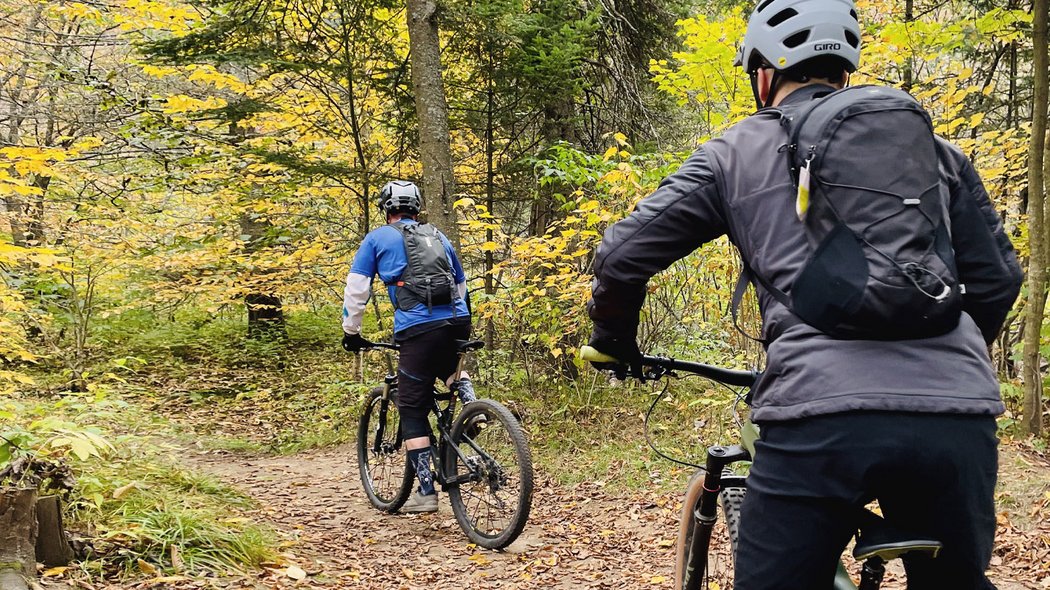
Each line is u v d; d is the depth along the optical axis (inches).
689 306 242.8
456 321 172.9
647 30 345.4
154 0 300.2
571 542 166.1
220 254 392.8
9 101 323.3
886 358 53.5
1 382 252.8
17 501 110.3
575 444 229.0
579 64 300.4
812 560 56.1
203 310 517.3
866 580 65.2
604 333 70.3
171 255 389.1
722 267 218.8
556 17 300.4
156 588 117.6
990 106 287.6
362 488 217.0
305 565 145.5
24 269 307.7
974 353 55.3
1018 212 257.9
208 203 437.1
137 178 340.5
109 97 315.6
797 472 55.7
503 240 277.6
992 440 54.5
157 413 316.2
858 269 52.8
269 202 383.6
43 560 117.1
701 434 222.5
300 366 427.2
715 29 229.5
